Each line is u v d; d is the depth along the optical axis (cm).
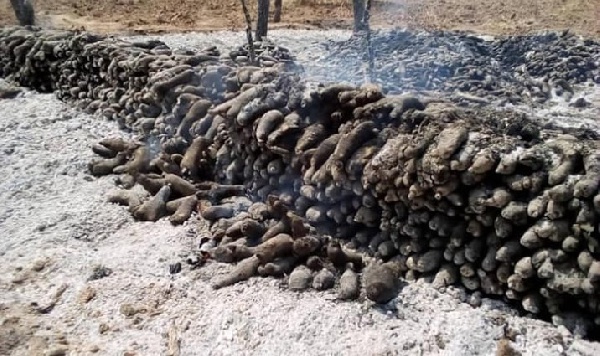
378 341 360
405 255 424
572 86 832
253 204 508
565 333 352
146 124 679
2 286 441
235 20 1688
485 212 377
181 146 615
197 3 1902
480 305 384
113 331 391
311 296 404
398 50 956
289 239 434
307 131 479
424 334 362
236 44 1159
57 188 604
